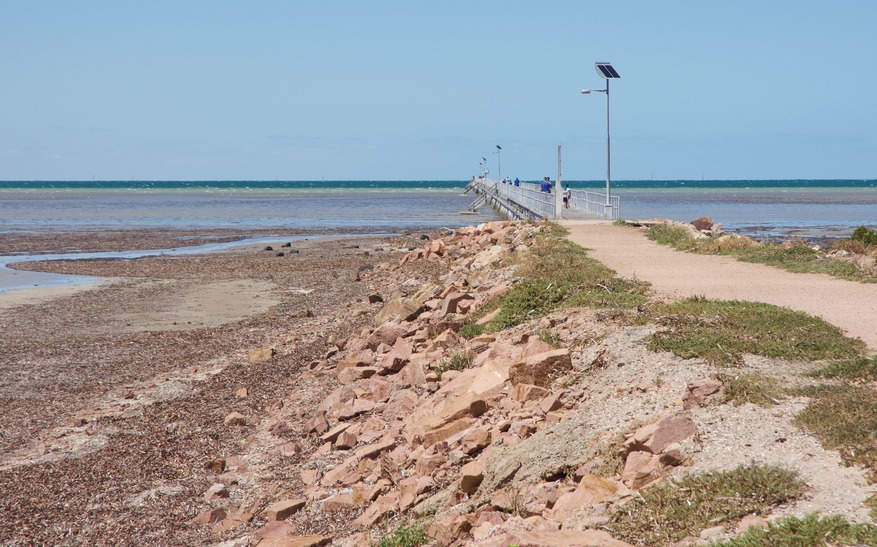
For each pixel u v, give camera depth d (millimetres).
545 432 10289
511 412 11430
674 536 6961
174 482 12453
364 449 12203
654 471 8188
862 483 7152
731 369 10836
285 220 85688
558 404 11117
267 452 13461
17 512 11461
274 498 11398
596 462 8820
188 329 25328
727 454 8203
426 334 18516
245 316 27547
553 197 50500
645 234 33594
